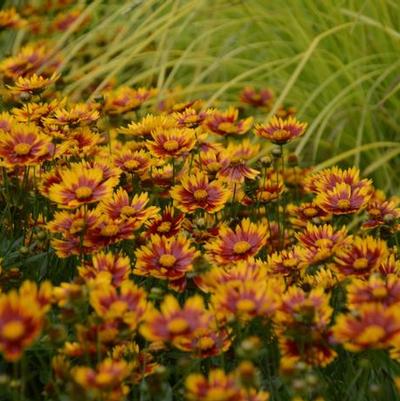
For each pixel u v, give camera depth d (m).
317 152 2.03
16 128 1.43
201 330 1.24
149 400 1.29
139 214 1.41
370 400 1.31
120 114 1.75
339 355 1.38
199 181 1.46
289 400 1.32
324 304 1.27
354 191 1.43
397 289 1.29
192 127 1.57
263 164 1.53
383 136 2.01
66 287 1.26
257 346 1.21
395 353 1.20
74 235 1.40
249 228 1.40
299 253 1.40
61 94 1.99
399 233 1.63
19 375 1.34
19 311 1.17
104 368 1.20
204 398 1.17
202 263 1.31
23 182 1.51
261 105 2.02
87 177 1.38
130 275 1.46
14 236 1.54
